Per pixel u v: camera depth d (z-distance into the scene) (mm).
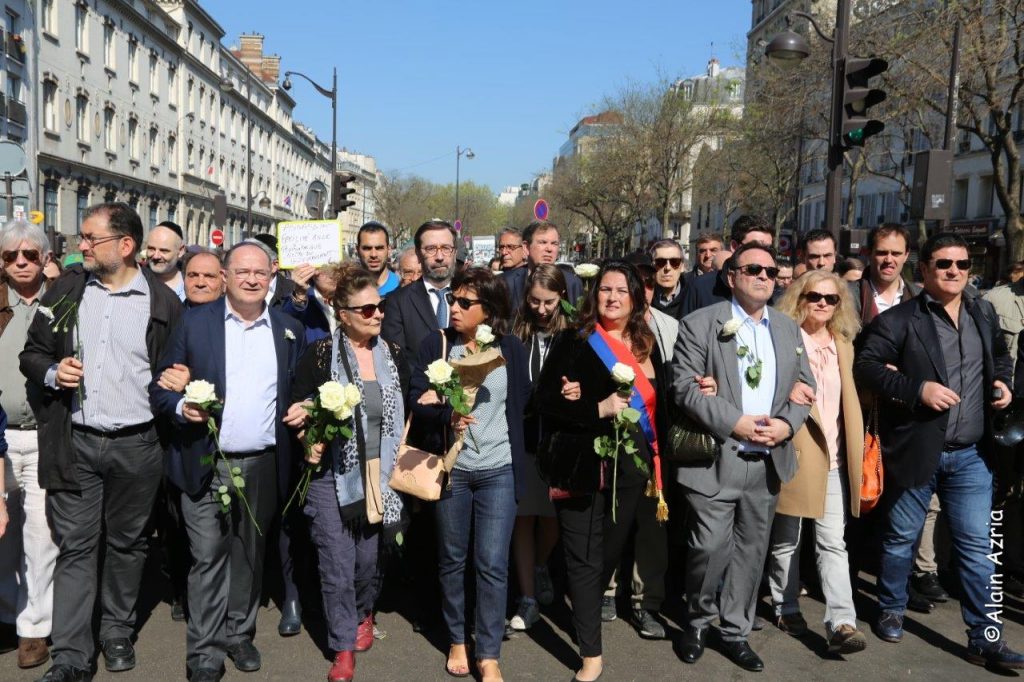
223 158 54719
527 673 4195
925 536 5219
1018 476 4766
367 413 4074
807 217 47219
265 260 4004
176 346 3984
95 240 3943
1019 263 7727
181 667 4148
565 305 4277
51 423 3895
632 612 4891
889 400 4500
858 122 8297
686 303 5758
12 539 4281
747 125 27078
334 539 4012
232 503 4020
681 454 4188
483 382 4059
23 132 28688
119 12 37375
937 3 15727
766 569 5434
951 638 4691
